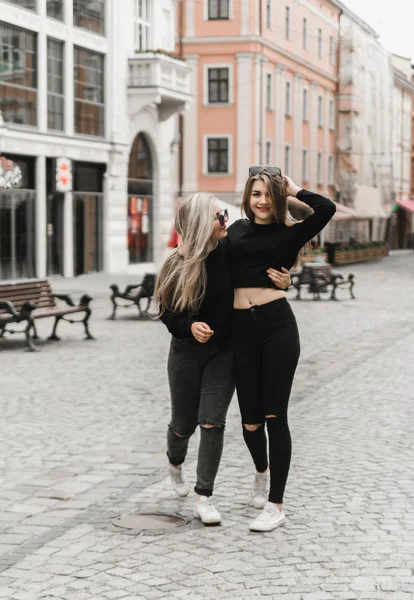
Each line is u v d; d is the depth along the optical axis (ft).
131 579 14.55
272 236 17.08
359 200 203.21
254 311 17.17
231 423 27.35
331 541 16.35
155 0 118.62
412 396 31.91
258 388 17.46
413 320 60.34
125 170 110.83
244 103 154.81
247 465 22.04
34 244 94.73
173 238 80.28
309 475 21.06
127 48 110.32
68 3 98.89
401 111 261.44
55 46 98.02
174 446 18.88
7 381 35.32
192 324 17.07
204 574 14.74
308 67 182.09
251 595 13.80
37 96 94.22
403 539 16.40
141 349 45.27
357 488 19.89
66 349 45.21
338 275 79.51
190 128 156.66
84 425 27.09
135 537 16.67
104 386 34.12
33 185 94.48
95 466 22.13
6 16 88.43
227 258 17.26
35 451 23.76
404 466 21.84
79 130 102.53
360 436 25.34
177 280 17.11
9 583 14.40
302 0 176.86
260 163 158.40
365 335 51.34
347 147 203.00
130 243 114.93
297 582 14.34
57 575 14.75
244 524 17.47
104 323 58.39
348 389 33.40
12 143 89.40
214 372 17.54
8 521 17.72
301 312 66.44
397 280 110.22
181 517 17.92
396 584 14.21
